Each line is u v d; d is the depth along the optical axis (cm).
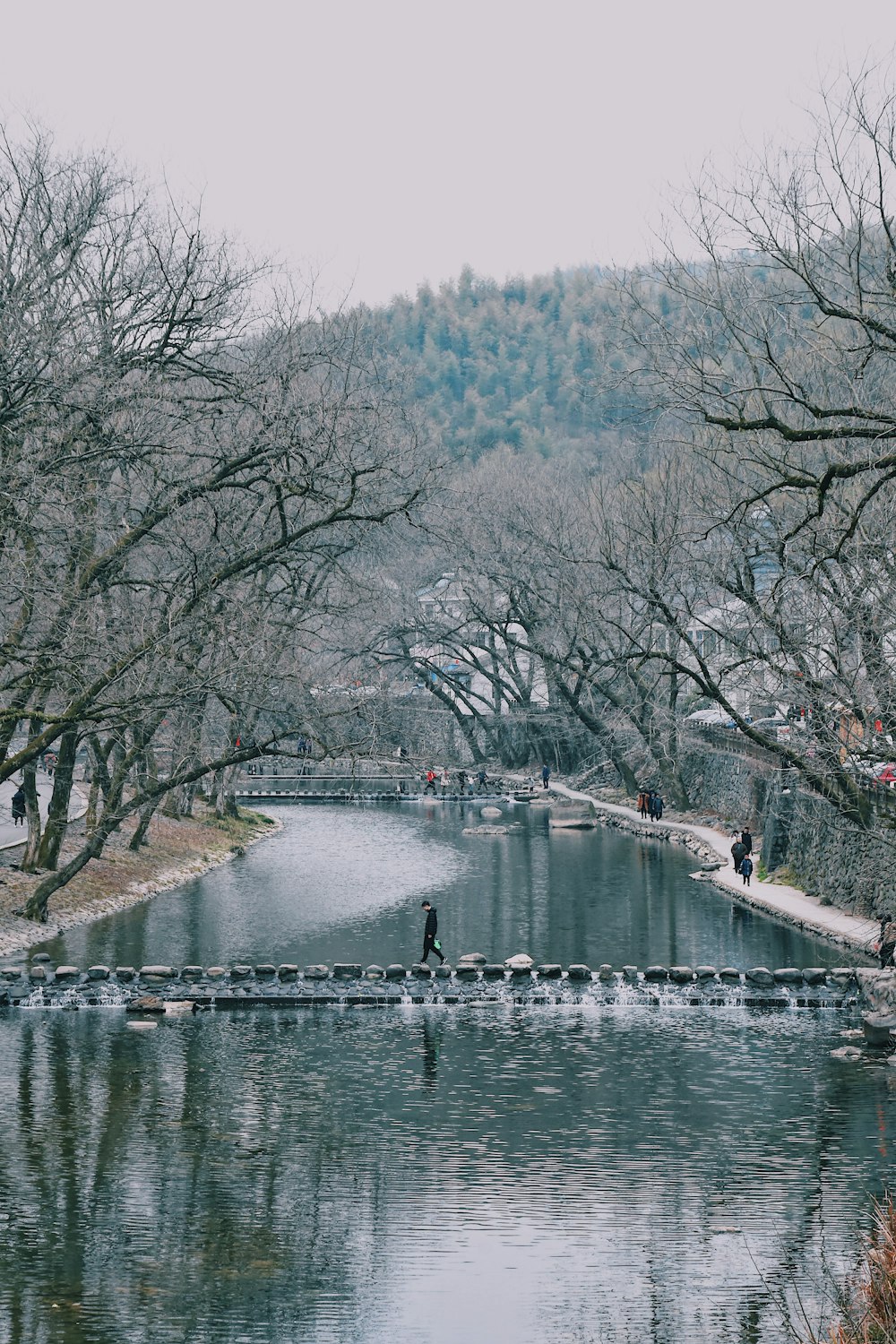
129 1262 1936
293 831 8562
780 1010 3600
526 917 5069
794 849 5756
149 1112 2628
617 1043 3219
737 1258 1959
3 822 6512
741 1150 2431
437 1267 1930
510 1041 3228
